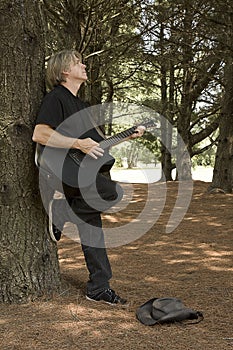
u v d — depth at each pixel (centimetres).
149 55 1048
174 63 1132
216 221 709
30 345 294
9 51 349
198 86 1553
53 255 379
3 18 347
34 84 359
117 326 321
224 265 477
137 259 505
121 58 1079
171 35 990
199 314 335
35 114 360
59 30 955
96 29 961
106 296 362
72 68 347
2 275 359
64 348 290
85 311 346
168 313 325
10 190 356
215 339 301
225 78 1019
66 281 411
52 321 328
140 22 948
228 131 986
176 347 290
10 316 337
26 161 358
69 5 841
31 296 363
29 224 363
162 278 434
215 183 998
